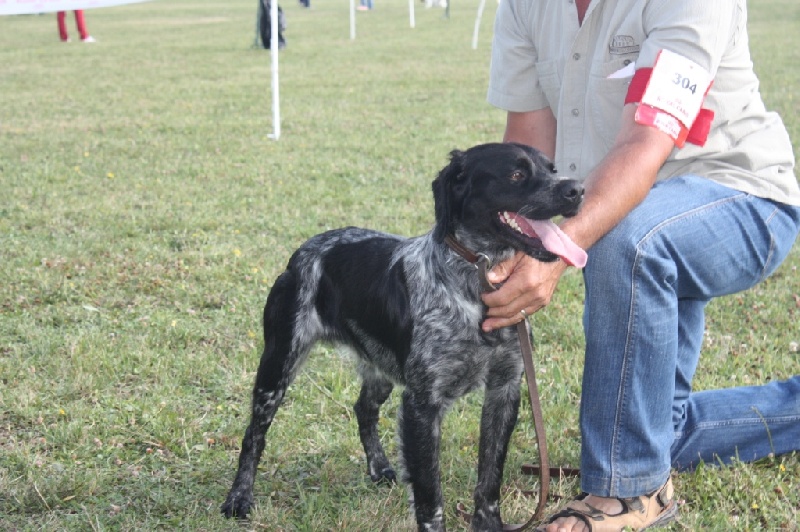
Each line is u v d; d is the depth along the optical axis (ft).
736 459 17.61
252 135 53.93
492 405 16.01
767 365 22.47
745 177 15.46
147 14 163.73
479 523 15.79
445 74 81.30
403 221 34.91
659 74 14.34
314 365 22.89
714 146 15.61
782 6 137.59
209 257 30.68
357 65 88.17
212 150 49.78
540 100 18.16
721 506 16.34
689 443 17.47
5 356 23.32
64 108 63.93
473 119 58.80
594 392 14.93
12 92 71.41
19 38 116.47
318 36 118.52
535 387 14.92
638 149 14.15
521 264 14.11
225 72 83.41
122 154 48.65
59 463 18.04
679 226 14.55
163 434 19.07
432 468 15.23
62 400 20.85
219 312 26.08
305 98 68.13
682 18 14.53
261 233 34.01
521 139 18.57
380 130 55.21
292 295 17.57
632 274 14.28
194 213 36.35
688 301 16.42
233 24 139.13
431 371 15.40
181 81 77.77
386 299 16.19
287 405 20.86
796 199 15.69
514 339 15.52
